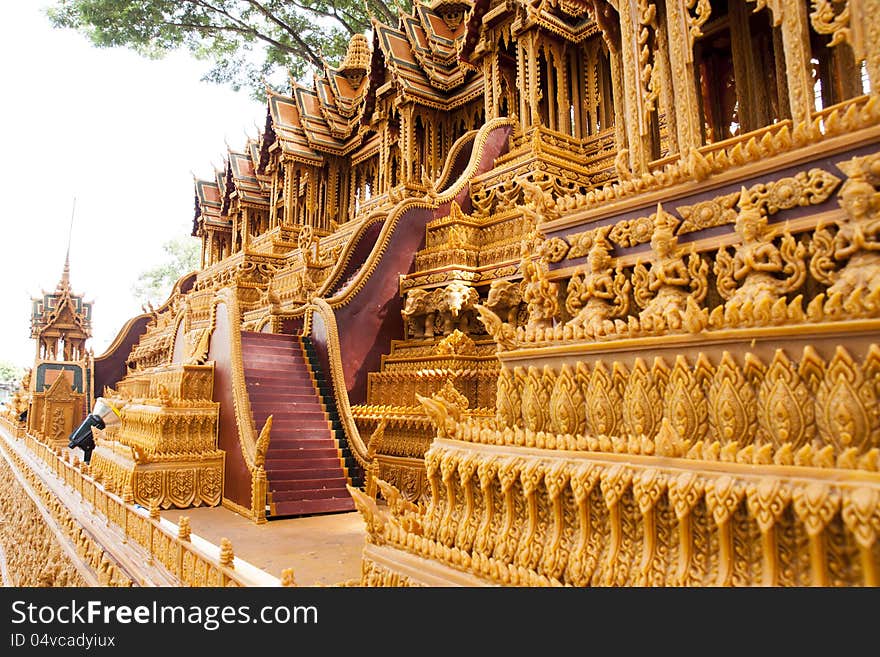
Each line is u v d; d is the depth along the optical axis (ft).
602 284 17.04
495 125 63.93
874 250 11.59
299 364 51.57
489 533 13.82
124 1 115.44
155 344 107.86
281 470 39.11
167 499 38.60
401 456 43.09
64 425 89.30
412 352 52.44
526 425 16.66
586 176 56.80
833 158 12.68
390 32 84.12
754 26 22.27
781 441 11.26
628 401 14.02
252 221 125.29
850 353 10.60
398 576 13.97
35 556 46.57
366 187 100.89
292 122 105.19
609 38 22.62
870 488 8.27
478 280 51.80
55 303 128.88
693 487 10.29
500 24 64.39
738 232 13.80
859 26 13.24
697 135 17.76
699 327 12.76
